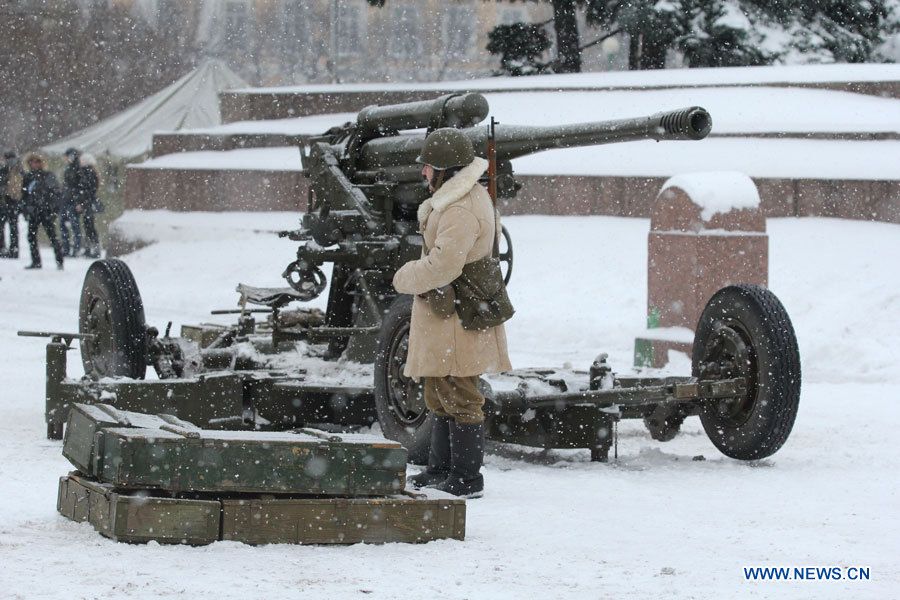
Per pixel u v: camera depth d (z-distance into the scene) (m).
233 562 7.38
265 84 68.62
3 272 33.38
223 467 7.86
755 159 27.20
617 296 23.33
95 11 65.94
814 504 9.57
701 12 35.72
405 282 9.55
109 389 11.57
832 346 19.02
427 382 9.87
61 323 23.80
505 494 9.88
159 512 7.71
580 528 8.62
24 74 65.19
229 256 30.62
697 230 18.52
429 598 6.79
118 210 46.44
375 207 12.55
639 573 7.46
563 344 21.27
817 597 7.02
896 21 36.97
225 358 12.62
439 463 10.02
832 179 25.41
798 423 13.85
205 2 67.50
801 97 30.19
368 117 12.60
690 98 30.81
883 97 29.92
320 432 8.34
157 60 67.00
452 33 71.00
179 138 36.88
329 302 13.34
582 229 27.08
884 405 15.12
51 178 34.38
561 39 39.38
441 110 11.81
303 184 32.59
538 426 11.45
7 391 15.52
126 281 12.63
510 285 24.59
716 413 11.59
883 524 8.89
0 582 6.80
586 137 10.65
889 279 21.80
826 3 36.31
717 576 7.42
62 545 7.69
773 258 23.41
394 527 8.05
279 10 68.44
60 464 10.80
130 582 6.85
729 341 11.47
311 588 6.89
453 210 9.48
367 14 69.75
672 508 9.38
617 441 12.07
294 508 7.88
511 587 7.07
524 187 28.81
